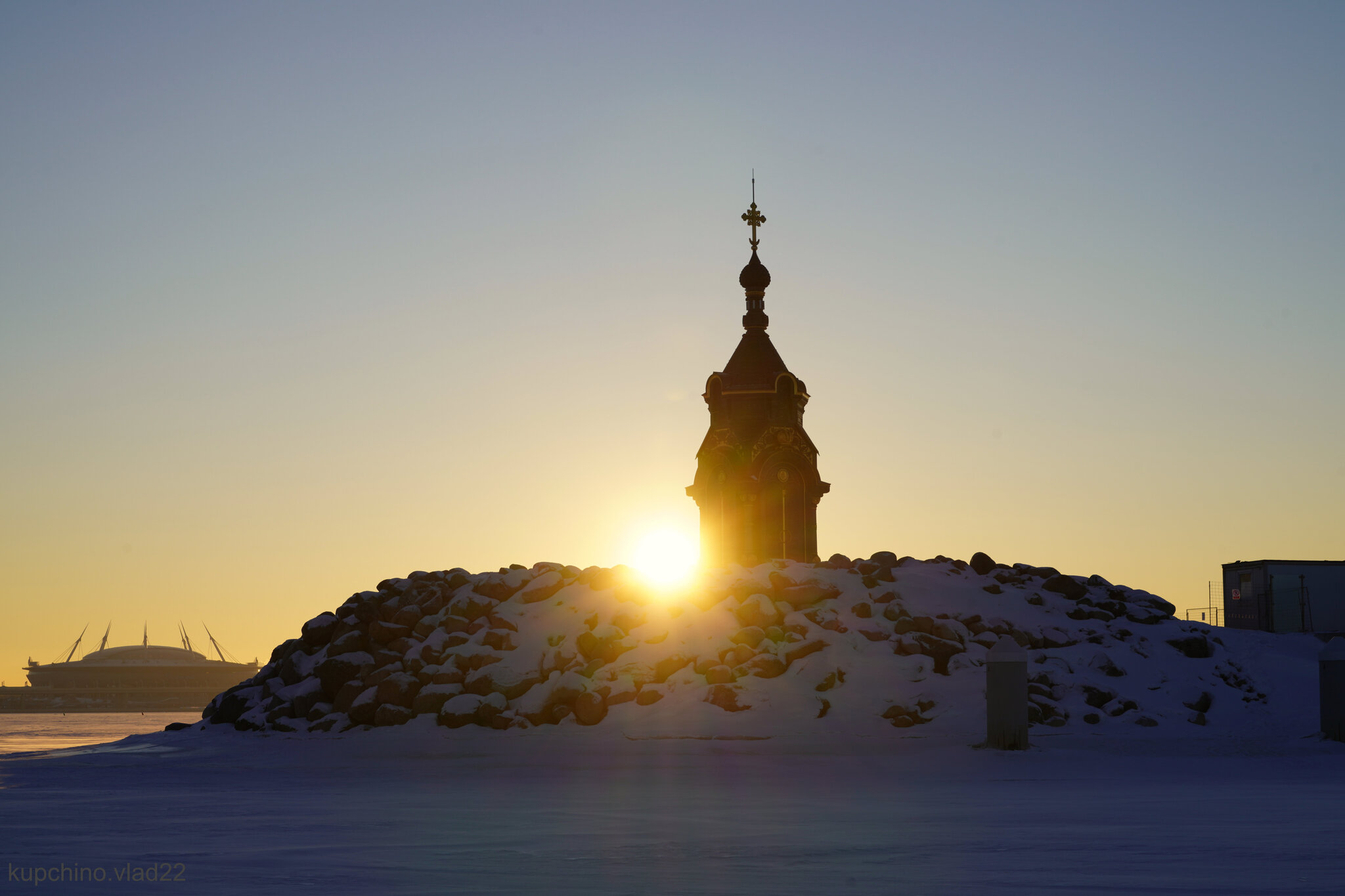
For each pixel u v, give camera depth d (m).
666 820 23.33
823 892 14.41
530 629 54.62
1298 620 76.56
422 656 53.53
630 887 14.85
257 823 22.92
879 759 40.75
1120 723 47.53
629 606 55.00
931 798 28.05
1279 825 21.52
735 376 68.12
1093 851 17.97
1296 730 47.56
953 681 50.16
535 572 59.53
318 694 54.66
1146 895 13.97
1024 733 42.53
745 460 67.06
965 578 60.03
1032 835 20.19
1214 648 56.72
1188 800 26.95
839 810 25.16
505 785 33.22
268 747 49.06
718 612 54.22
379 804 27.36
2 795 30.75
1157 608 60.75
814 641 51.97
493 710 49.38
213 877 15.70
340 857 17.77
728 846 19.00
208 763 44.16
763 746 43.44
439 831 21.41
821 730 45.84
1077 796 28.22
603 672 51.16
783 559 63.66
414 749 45.91
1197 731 47.09
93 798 29.52
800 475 67.50
